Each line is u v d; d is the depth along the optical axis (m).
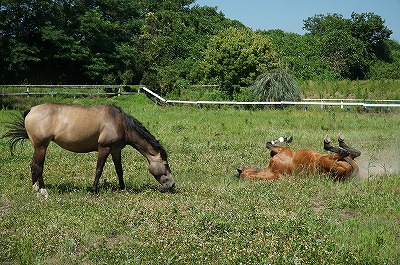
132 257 6.58
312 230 7.35
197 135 20.00
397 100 34.47
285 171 11.18
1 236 7.46
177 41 50.81
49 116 10.38
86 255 6.87
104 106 10.59
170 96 37.78
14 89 37.03
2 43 39.81
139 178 12.02
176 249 6.75
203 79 41.78
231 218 8.01
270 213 8.38
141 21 48.66
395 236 7.44
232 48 37.25
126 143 10.69
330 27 68.31
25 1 40.44
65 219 8.29
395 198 9.34
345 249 6.67
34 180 10.50
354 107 31.80
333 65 57.47
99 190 10.52
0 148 16.88
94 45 42.88
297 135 19.53
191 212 8.47
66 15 43.06
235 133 20.56
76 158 14.80
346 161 10.80
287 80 33.53
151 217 8.25
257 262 6.29
